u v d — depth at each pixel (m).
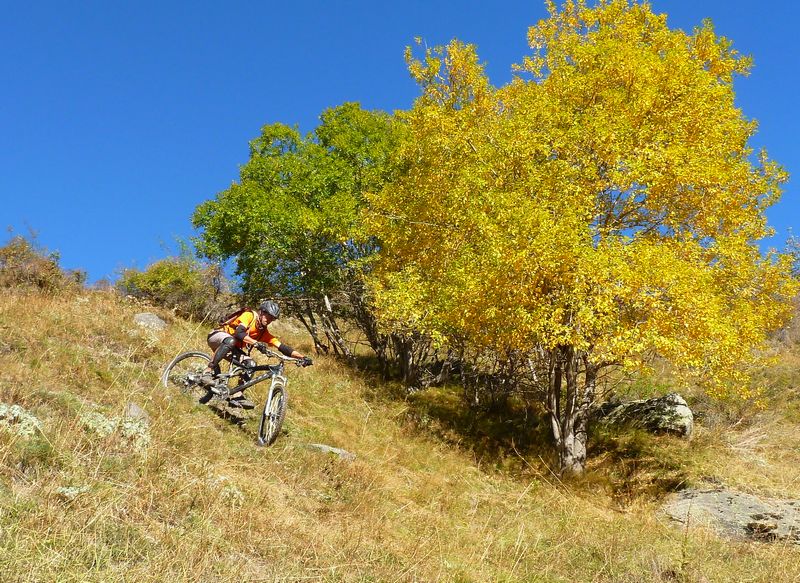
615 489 11.01
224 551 4.72
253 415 8.50
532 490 10.29
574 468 11.28
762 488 10.73
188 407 7.59
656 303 9.19
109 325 10.27
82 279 15.56
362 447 9.80
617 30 11.91
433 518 7.46
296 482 6.97
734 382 11.20
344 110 18.12
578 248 9.44
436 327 12.17
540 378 13.04
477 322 10.81
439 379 15.80
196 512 5.20
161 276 17.56
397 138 17.14
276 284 16.77
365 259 15.12
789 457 12.67
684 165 10.30
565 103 11.45
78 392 6.75
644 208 11.14
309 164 17.14
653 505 10.16
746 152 11.66
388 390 14.46
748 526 8.96
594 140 10.24
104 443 5.56
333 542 5.59
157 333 11.10
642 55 10.85
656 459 11.87
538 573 6.44
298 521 5.84
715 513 9.51
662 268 9.23
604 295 9.56
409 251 13.57
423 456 10.51
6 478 4.55
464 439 12.28
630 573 6.64
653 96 10.55
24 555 3.68
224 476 6.11
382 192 14.43
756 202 11.14
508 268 9.88
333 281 16.33
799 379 16.73
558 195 10.41
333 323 17.28
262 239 16.52
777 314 11.55
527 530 7.98
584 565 6.91
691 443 12.71
